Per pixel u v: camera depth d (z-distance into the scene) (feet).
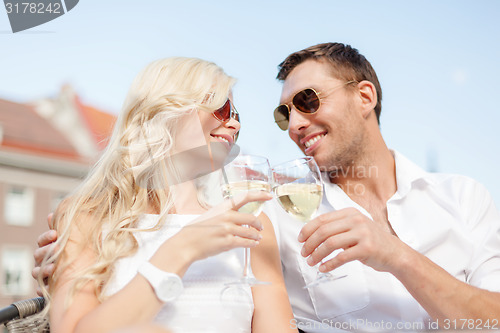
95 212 5.04
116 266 4.69
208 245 3.96
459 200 6.39
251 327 4.98
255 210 4.28
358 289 5.85
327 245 4.24
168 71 5.35
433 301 4.64
